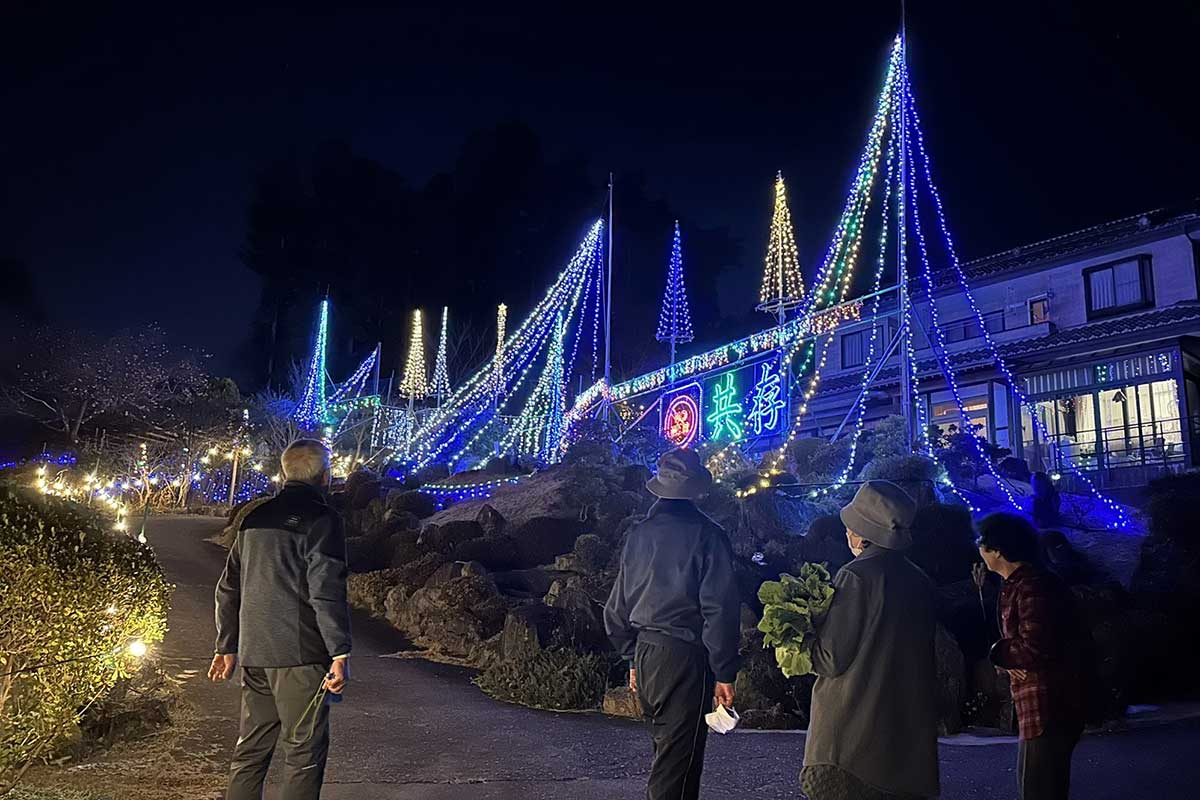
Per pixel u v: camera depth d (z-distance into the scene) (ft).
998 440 78.64
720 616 12.80
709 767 20.31
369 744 21.74
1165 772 20.20
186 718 22.93
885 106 57.93
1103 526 53.47
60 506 18.08
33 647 15.78
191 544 58.29
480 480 73.20
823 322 72.38
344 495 69.46
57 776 17.60
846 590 10.47
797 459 55.06
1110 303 77.41
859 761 10.01
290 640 13.52
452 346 148.15
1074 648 12.44
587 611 33.60
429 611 38.86
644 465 59.72
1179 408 67.67
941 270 93.56
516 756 21.04
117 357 105.60
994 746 23.24
